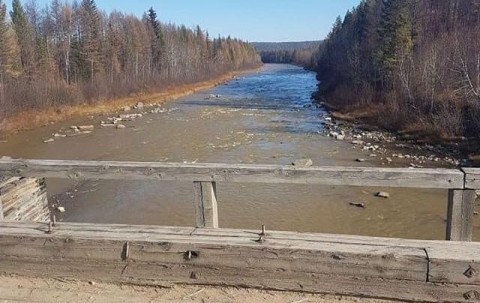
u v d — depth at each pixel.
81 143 25.44
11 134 29.33
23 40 54.00
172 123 32.19
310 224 12.77
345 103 39.78
